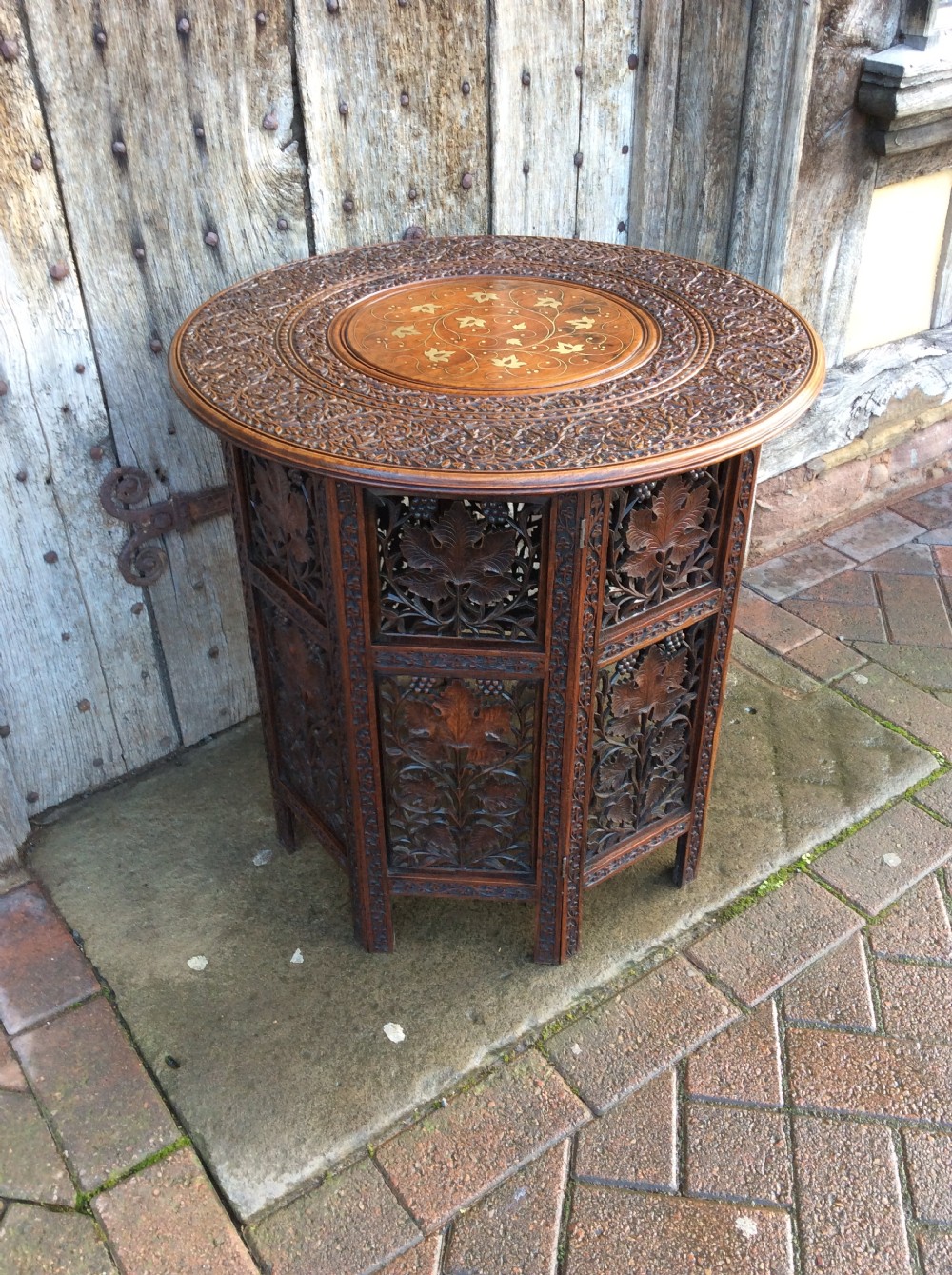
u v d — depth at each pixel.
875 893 2.01
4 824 2.04
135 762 2.32
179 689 2.31
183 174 1.83
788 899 2.00
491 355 1.56
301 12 1.81
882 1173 1.56
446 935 1.93
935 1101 1.65
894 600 2.86
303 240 2.03
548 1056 1.72
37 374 1.83
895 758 2.33
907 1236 1.48
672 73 2.32
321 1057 1.72
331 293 1.79
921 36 2.40
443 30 1.98
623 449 1.30
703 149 2.38
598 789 1.73
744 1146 1.60
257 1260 1.46
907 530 3.17
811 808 2.19
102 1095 1.67
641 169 2.43
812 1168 1.57
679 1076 1.70
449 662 1.51
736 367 1.52
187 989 1.83
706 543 1.59
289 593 1.63
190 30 1.73
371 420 1.37
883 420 3.10
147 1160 1.58
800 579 2.95
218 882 2.05
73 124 1.69
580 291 1.82
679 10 2.25
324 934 1.94
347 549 1.40
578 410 1.40
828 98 2.41
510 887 1.78
